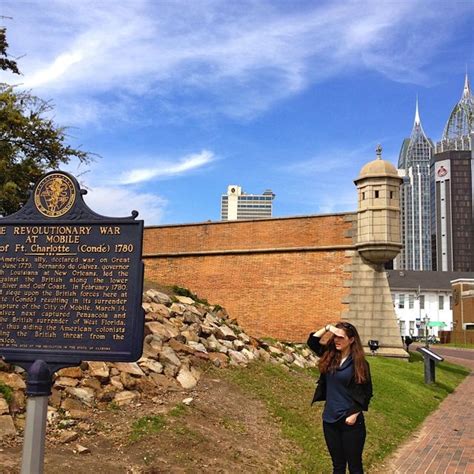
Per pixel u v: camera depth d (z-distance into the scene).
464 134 144.75
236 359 11.90
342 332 6.04
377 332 21.02
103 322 5.82
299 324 22.22
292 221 23.14
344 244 21.95
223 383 10.32
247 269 23.67
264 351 13.48
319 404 10.80
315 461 7.84
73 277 5.98
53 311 5.92
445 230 142.25
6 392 7.07
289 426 9.17
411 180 177.62
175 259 25.30
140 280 5.88
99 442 6.73
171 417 7.83
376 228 21.09
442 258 143.25
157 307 11.95
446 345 68.12
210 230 24.78
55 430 6.79
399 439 10.41
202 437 7.41
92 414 7.49
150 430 7.24
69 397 7.63
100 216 6.05
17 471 5.56
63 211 6.12
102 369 8.49
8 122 19.39
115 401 8.03
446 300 95.69
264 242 23.53
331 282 22.02
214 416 8.52
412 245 173.75
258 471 6.93
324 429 6.10
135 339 5.74
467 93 146.38
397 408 12.86
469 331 73.06
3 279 6.07
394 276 99.12
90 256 6.00
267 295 23.06
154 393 8.73
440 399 16.03
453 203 141.25
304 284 22.45
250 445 7.78
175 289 15.09
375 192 21.33
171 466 6.42
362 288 21.41
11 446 6.20
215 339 12.29
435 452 9.55
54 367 5.74
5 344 5.88
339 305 21.70
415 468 8.51
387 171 21.30
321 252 22.41
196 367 10.56
